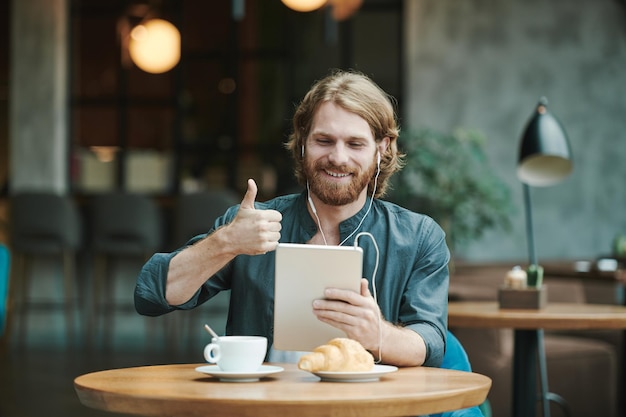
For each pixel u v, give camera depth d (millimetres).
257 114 11156
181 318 9789
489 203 8844
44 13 11031
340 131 2486
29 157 10969
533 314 3805
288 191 10297
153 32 10977
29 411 5852
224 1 11227
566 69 10062
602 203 10039
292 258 2166
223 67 11242
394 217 2646
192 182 11219
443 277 2619
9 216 9750
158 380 2105
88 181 11266
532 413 4059
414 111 10188
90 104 11328
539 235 10008
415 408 1863
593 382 5355
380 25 10562
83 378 2139
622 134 10031
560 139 4406
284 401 1785
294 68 11039
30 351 8688
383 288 2580
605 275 5805
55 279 10406
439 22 10156
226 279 2658
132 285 10234
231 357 2117
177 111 11281
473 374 2230
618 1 9969
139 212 9281
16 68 11039
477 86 10109
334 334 2217
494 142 10070
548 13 10078
